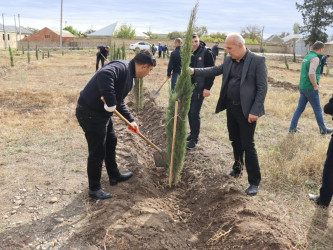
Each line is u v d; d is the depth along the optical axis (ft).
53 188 12.99
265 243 9.01
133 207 11.36
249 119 11.76
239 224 10.15
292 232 9.80
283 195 12.81
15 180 13.61
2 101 30.12
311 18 161.27
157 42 178.81
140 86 27.71
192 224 11.39
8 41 240.94
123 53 38.09
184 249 9.86
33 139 19.06
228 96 12.48
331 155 11.25
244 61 11.78
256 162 12.51
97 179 11.94
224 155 17.03
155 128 22.09
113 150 12.86
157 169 15.78
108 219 10.55
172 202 12.90
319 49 19.56
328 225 10.68
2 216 10.98
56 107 28.09
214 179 13.53
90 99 10.73
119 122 23.57
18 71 55.57
